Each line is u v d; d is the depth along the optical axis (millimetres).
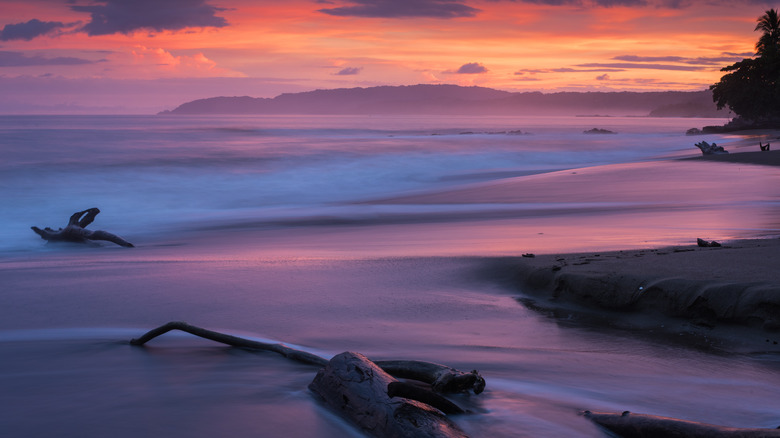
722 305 5758
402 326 6238
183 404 3588
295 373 4371
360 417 3258
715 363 4812
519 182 28969
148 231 17906
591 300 6840
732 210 15789
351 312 6859
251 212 21734
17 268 10633
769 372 4527
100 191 25594
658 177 27359
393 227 16219
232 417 3359
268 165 36156
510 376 4336
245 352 5094
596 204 19562
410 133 116312
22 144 47906
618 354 5117
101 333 5949
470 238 12789
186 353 5078
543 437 3100
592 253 9148
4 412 3438
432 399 3318
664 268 7012
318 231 16219
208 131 90562
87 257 12648
